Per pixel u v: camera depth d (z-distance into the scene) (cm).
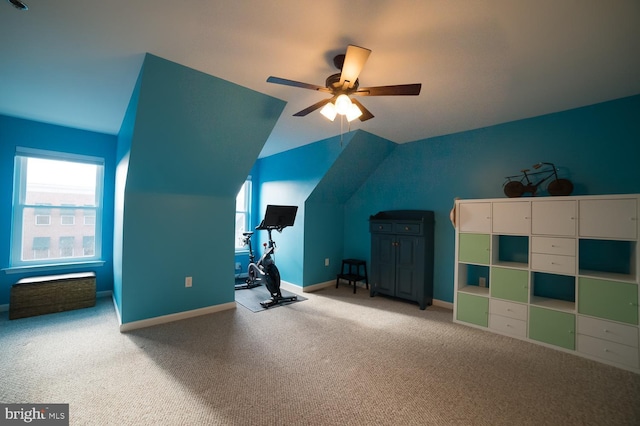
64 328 288
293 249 467
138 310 292
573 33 173
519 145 322
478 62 209
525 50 192
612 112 267
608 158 268
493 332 296
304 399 185
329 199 478
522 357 244
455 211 331
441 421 168
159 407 175
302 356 240
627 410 178
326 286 481
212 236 345
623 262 255
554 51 193
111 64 218
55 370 213
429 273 380
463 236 323
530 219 277
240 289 459
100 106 300
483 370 223
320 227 473
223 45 194
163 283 308
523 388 200
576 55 197
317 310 360
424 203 404
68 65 220
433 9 156
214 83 241
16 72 230
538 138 309
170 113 248
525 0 147
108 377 205
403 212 421
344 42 188
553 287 293
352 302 396
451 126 350
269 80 185
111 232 405
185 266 323
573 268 253
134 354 238
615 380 211
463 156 366
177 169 296
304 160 451
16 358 229
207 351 246
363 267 480
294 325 308
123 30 178
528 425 166
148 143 259
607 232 237
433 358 241
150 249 299
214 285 347
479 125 344
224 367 221
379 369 222
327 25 171
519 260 316
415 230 375
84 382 199
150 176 287
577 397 191
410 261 381
